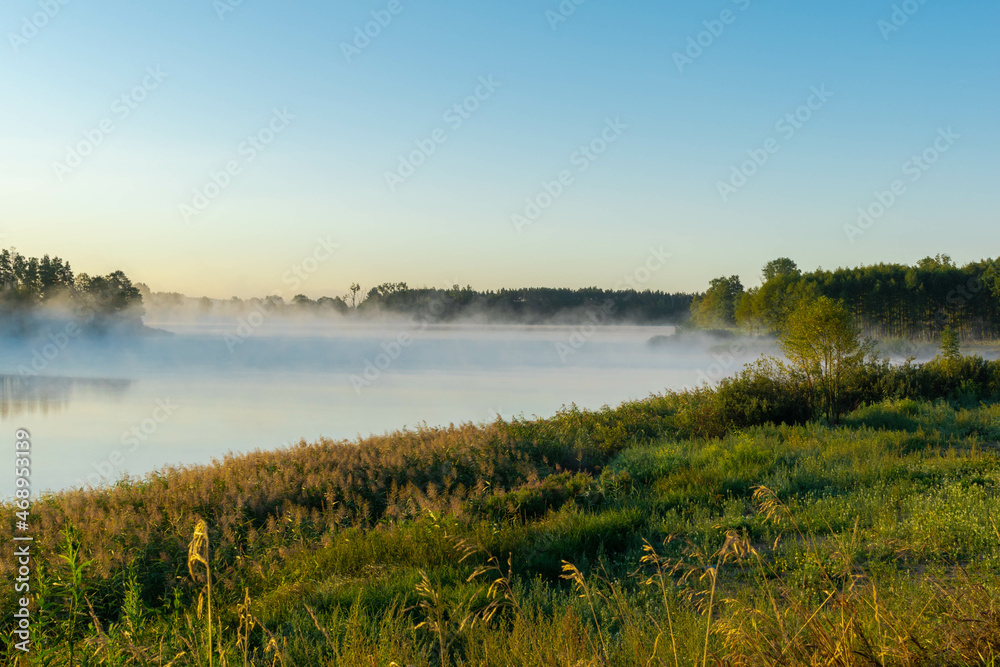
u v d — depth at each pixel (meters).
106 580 8.48
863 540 7.96
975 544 7.22
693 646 4.52
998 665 3.25
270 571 9.60
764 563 7.45
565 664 4.39
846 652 3.30
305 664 5.45
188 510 13.12
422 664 4.92
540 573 8.45
